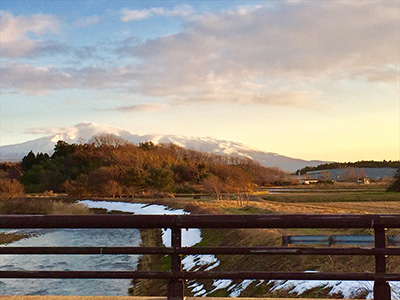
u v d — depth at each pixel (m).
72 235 46.78
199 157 161.12
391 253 3.80
